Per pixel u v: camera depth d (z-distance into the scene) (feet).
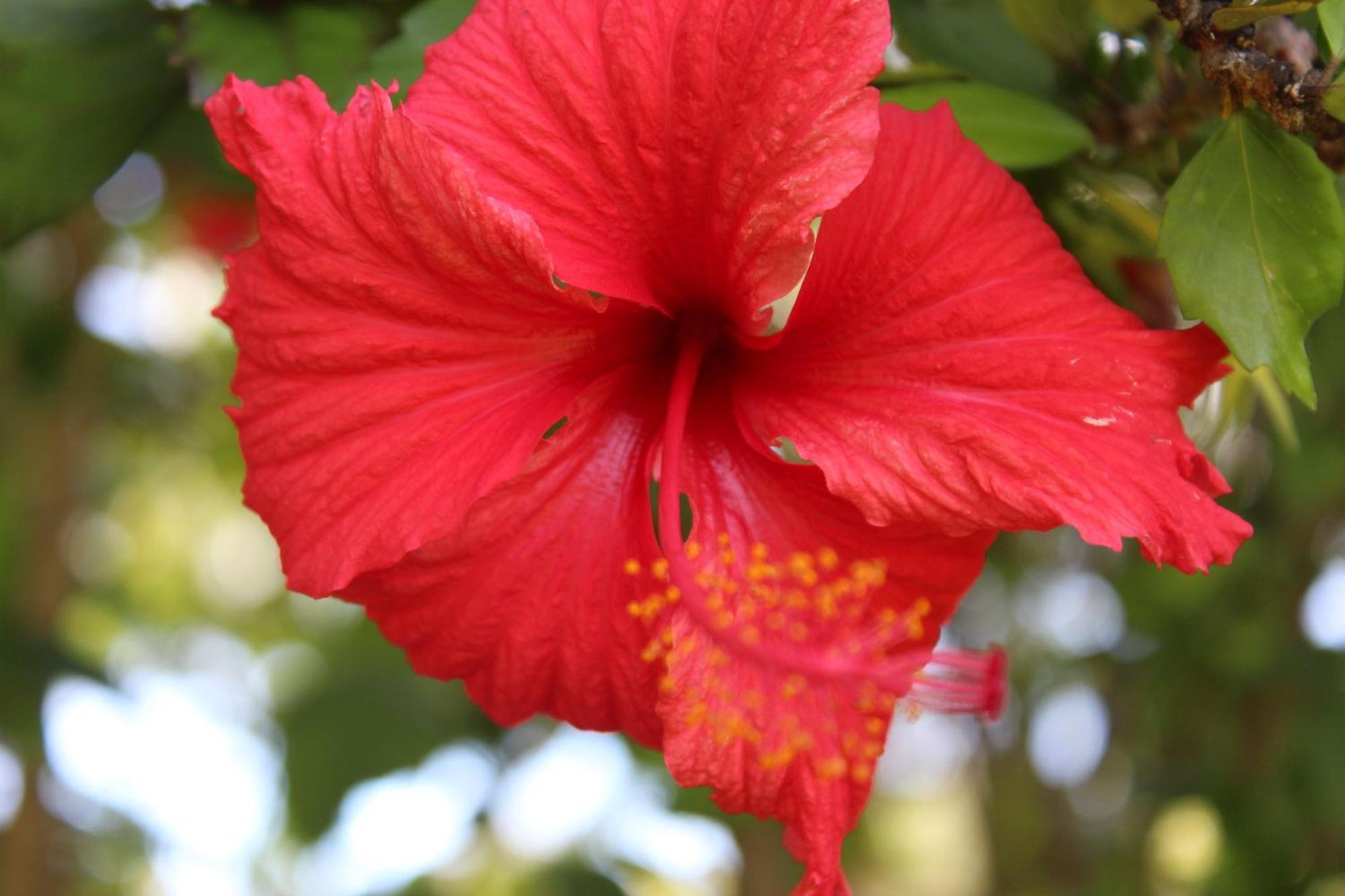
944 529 0.84
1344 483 1.39
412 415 0.86
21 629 1.49
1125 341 0.84
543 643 0.90
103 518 2.49
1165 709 1.57
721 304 0.89
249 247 0.87
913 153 0.86
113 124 0.99
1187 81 0.90
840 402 0.87
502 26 0.86
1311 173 0.83
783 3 0.82
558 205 0.86
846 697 0.85
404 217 0.84
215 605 2.77
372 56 0.92
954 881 3.02
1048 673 1.87
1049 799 2.06
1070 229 0.94
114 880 2.38
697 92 0.84
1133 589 1.54
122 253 1.87
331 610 2.34
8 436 1.76
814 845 0.86
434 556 0.88
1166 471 0.83
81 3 0.99
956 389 0.85
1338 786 1.44
